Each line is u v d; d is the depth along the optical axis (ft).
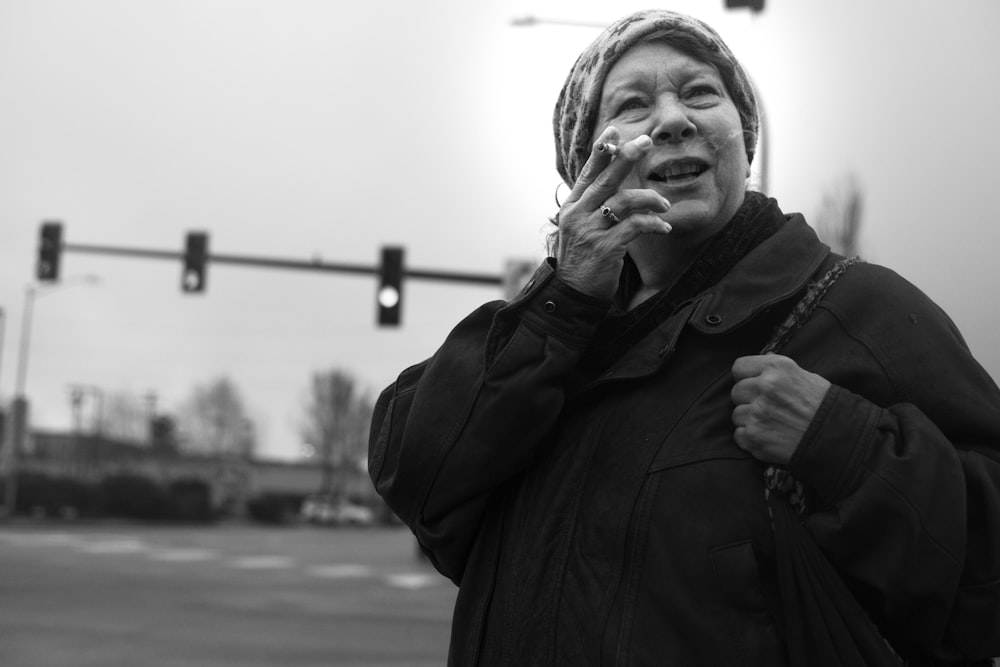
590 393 5.19
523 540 5.09
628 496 4.82
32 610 42.80
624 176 5.16
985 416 4.72
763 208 5.43
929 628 4.43
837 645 4.39
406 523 5.57
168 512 179.52
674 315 5.13
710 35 5.62
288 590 56.13
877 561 4.42
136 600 47.98
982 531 4.51
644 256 5.67
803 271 5.05
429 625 41.27
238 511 234.58
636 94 5.57
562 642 4.76
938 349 4.86
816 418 4.57
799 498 4.68
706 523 4.64
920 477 4.41
